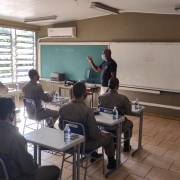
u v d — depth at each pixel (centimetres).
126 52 602
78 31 688
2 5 502
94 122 244
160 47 553
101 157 302
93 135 246
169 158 346
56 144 202
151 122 529
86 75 669
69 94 702
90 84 646
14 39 710
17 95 536
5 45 687
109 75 473
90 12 590
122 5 506
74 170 222
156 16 558
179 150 376
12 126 167
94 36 661
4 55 688
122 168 311
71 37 701
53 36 719
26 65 760
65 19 679
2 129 163
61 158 335
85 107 247
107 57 473
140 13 579
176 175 298
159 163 329
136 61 590
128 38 605
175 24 536
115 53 620
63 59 727
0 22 657
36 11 564
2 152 159
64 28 689
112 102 315
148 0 445
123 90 628
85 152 255
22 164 163
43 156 340
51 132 233
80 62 692
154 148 382
